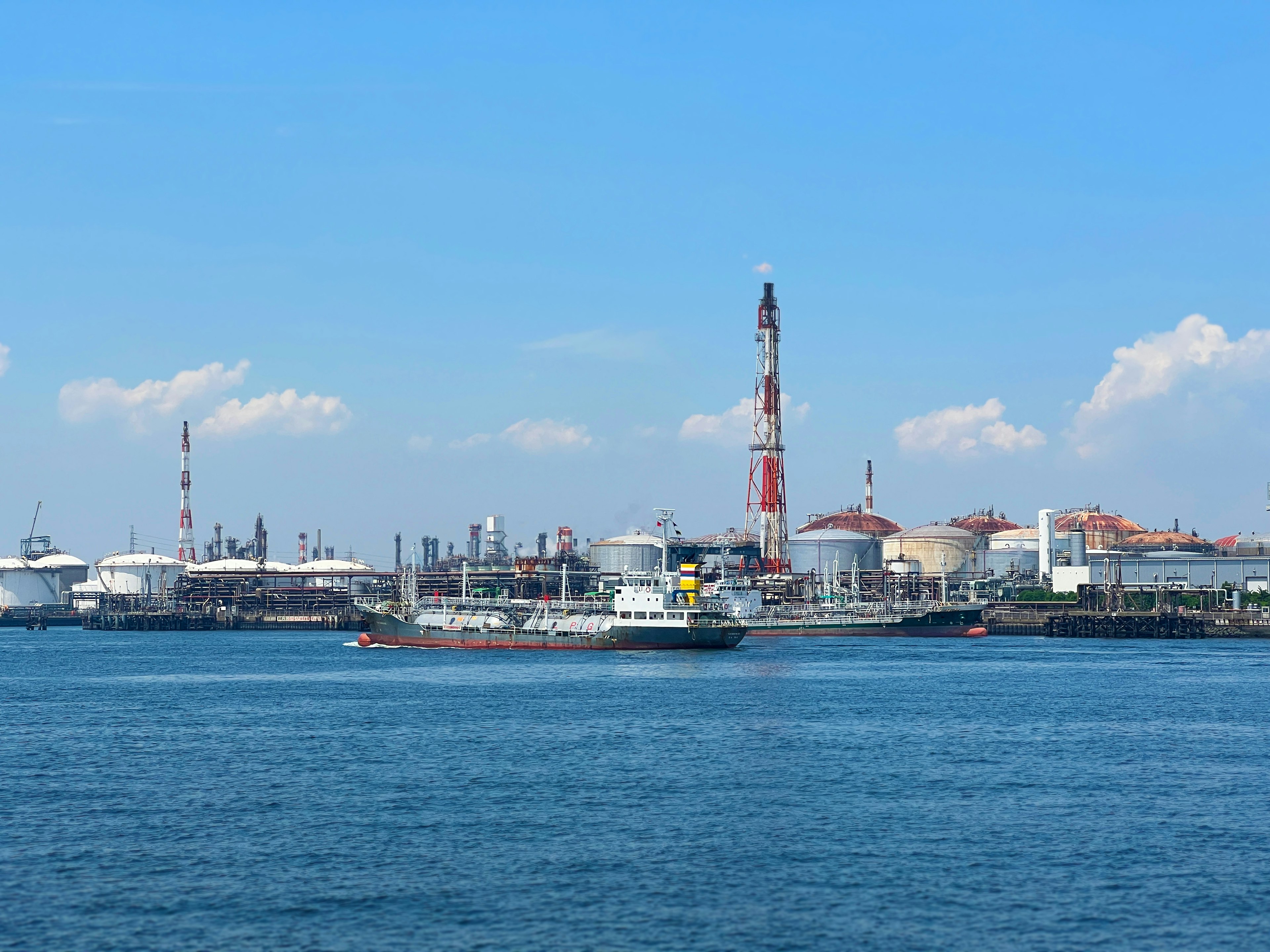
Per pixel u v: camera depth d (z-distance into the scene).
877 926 62.72
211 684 187.12
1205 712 142.00
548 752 112.00
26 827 82.75
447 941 60.72
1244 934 61.53
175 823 83.75
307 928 62.50
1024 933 61.59
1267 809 87.12
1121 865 72.75
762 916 64.06
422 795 92.25
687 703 150.25
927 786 95.62
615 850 76.19
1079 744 116.56
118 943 60.53
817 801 89.81
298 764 106.44
